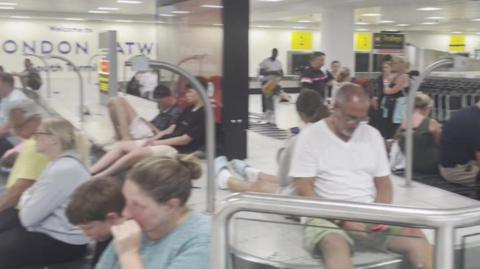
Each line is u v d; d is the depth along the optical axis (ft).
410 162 14.94
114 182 6.84
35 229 9.48
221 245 4.33
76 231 9.58
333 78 28.78
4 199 10.26
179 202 5.33
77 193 6.78
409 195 14.02
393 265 5.19
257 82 57.72
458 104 33.50
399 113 21.54
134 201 5.26
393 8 45.98
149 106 26.84
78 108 27.48
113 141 16.30
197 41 20.52
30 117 12.23
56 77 65.92
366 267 5.51
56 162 9.32
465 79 39.19
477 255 4.42
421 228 4.11
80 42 67.41
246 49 18.47
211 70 19.24
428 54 49.44
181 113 17.56
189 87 16.72
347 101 8.15
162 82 25.12
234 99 18.44
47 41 66.18
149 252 5.43
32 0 47.75
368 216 4.02
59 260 9.68
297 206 4.10
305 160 8.43
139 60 10.77
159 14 25.96
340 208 4.06
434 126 16.33
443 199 13.65
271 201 4.16
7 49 64.90
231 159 18.49
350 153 8.38
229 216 4.27
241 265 4.88
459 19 58.65
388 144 18.24
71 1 48.24
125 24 69.00
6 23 64.44
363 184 8.42
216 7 18.53
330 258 5.60
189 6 21.34
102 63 30.07
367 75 47.57
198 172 5.80
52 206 9.35
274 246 5.32
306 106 10.85
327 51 45.42
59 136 9.24
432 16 55.06
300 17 61.87
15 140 16.79
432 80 38.22
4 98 17.35
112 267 5.94
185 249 5.29
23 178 10.18
